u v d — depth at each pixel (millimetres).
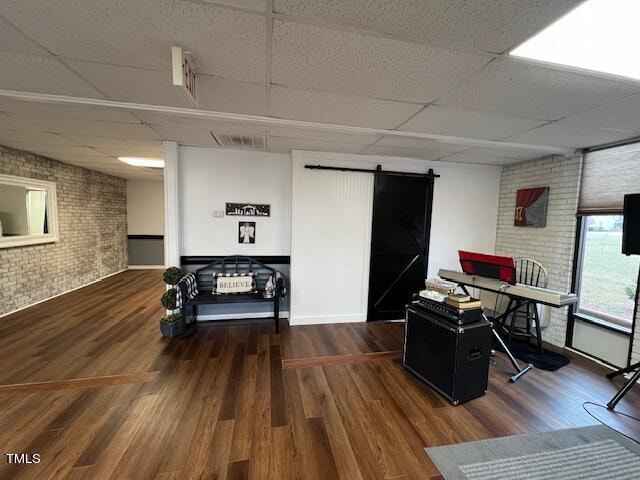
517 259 3879
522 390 2496
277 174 3906
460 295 2396
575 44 1364
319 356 3021
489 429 2014
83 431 1890
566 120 2326
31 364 2709
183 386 2416
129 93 2020
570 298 2443
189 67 1576
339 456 1760
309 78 1749
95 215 5906
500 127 2543
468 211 4277
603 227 3061
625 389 2262
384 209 4004
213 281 3703
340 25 1270
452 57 1494
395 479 1619
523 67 1562
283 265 4020
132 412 2082
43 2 1152
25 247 4230
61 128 2834
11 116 2480
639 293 2666
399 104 2105
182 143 3465
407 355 2744
